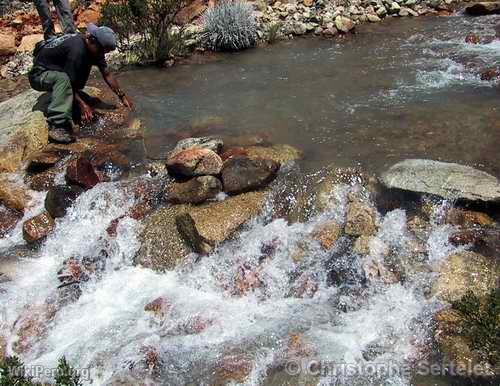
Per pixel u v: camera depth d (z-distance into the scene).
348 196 5.33
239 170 5.56
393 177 5.28
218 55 10.00
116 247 5.33
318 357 4.02
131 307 4.74
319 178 5.59
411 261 4.64
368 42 9.79
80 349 4.35
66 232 5.59
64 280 5.11
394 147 6.03
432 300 4.31
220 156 6.04
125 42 10.39
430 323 4.14
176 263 5.08
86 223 5.64
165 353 4.21
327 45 9.89
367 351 4.04
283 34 10.63
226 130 6.84
